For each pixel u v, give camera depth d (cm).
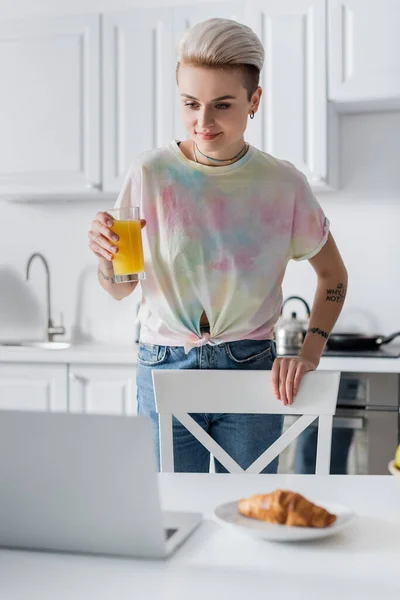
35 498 93
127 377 318
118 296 177
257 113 315
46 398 327
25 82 343
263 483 129
